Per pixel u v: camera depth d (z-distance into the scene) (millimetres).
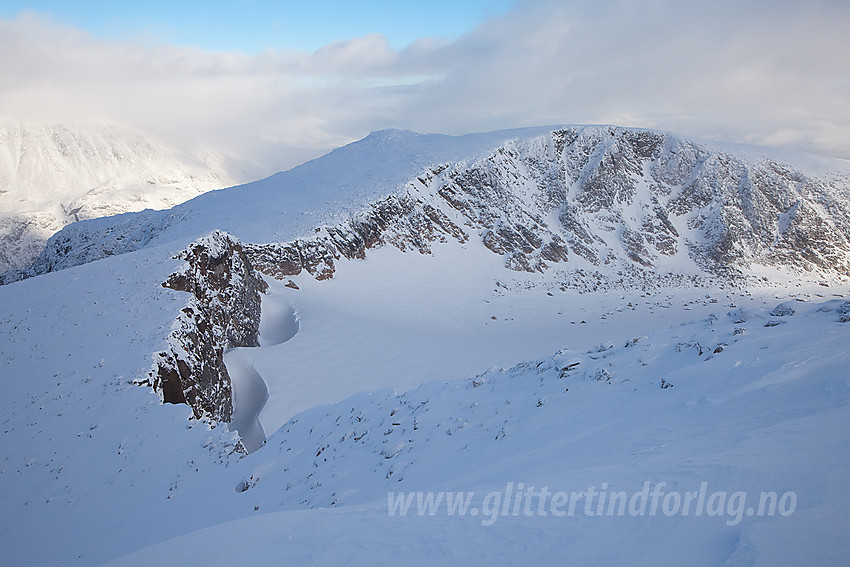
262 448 18734
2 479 18453
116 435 20031
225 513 14805
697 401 11539
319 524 8883
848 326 13742
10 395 22484
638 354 16062
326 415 19141
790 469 6762
